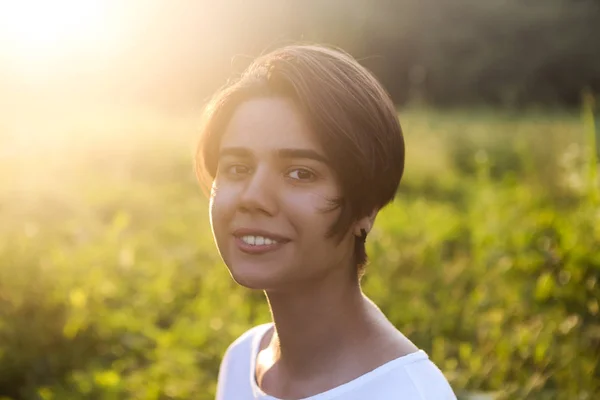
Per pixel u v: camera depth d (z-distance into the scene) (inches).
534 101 1150.3
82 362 159.3
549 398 137.6
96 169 397.7
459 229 266.7
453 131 629.3
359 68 48.3
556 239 201.8
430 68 1182.9
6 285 170.1
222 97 49.4
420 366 47.6
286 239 47.3
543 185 343.6
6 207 269.9
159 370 143.1
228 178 49.1
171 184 375.6
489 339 162.4
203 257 224.8
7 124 498.6
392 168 48.9
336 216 47.5
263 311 183.5
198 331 162.7
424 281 208.4
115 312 173.8
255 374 58.7
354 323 51.1
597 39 1160.8
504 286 188.9
